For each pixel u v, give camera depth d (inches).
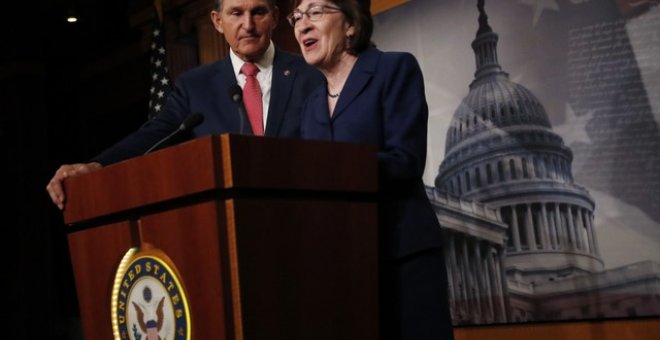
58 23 330.0
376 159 66.9
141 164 64.3
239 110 90.0
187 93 100.5
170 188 61.4
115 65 341.1
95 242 71.0
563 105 149.8
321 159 63.1
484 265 160.7
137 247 67.0
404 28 177.8
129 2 272.2
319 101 75.9
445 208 167.9
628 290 139.6
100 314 70.6
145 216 64.9
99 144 355.6
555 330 150.0
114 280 69.4
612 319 141.8
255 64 101.5
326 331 62.1
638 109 139.5
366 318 64.9
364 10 75.0
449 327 69.2
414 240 69.4
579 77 147.7
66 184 74.7
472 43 165.0
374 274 65.9
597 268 143.7
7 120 353.1
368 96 72.1
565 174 149.0
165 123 98.0
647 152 138.2
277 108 98.3
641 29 139.3
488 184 160.6
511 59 158.2
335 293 63.1
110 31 330.0
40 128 351.9
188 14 230.5
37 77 353.7
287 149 61.0
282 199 60.8
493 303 159.2
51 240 351.6
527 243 154.0
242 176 57.9
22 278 345.1
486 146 161.2
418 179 72.4
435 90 171.2
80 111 359.6
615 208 141.9
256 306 57.9
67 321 355.9
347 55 75.6
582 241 146.1
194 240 59.6
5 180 352.8
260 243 58.7
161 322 63.7
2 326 350.6
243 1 99.5
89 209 71.1
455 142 166.9
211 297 58.2
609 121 143.3
